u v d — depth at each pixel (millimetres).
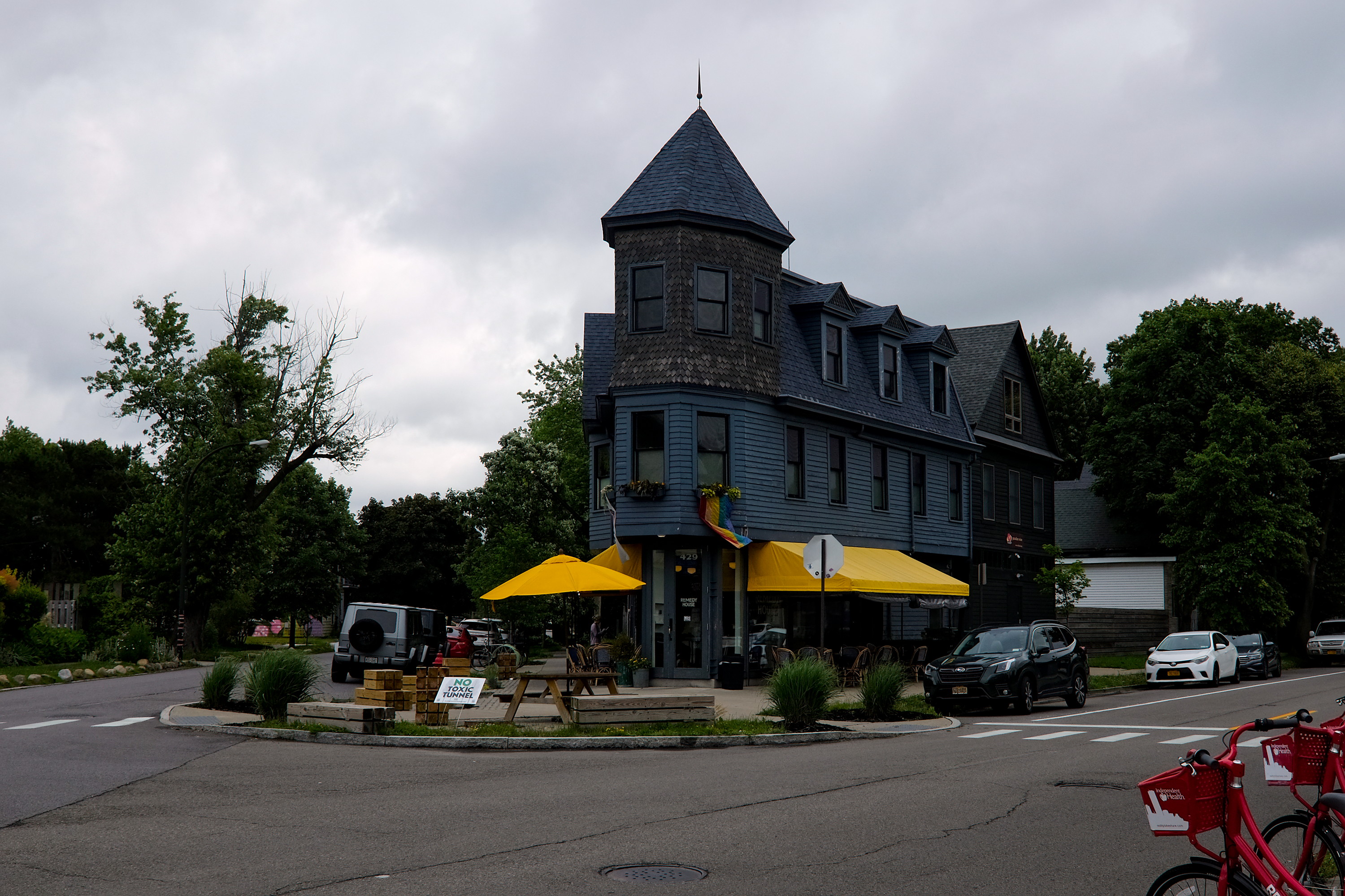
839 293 33062
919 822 10227
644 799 11469
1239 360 51594
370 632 30625
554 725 18391
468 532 50750
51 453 78875
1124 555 53219
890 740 18234
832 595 32625
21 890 7418
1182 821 5176
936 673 23531
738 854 8758
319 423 50375
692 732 17500
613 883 7738
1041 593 42875
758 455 29594
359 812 10570
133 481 75750
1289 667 47281
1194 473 46250
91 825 9805
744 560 29531
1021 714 23453
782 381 30594
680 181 29234
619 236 29250
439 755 15422
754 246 29938
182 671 36938
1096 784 12664
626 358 28906
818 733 18016
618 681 27953
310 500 70438
